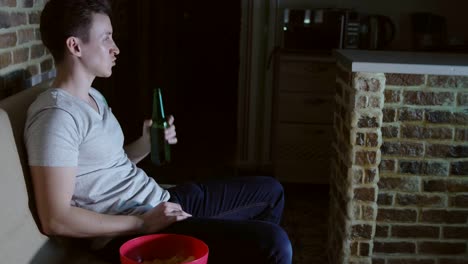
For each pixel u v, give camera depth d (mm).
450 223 2502
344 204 2477
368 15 4266
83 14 1661
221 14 6973
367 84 2332
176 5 6645
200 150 4789
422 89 2371
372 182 2406
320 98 3879
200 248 1604
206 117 5941
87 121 1672
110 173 1757
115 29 4410
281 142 3959
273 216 2125
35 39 2262
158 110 2061
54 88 1677
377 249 2535
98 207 1719
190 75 7023
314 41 3984
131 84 5047
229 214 2062
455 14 4332
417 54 2742
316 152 3961
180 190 2049
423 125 2408
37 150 1549
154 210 1726
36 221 1587
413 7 4328
